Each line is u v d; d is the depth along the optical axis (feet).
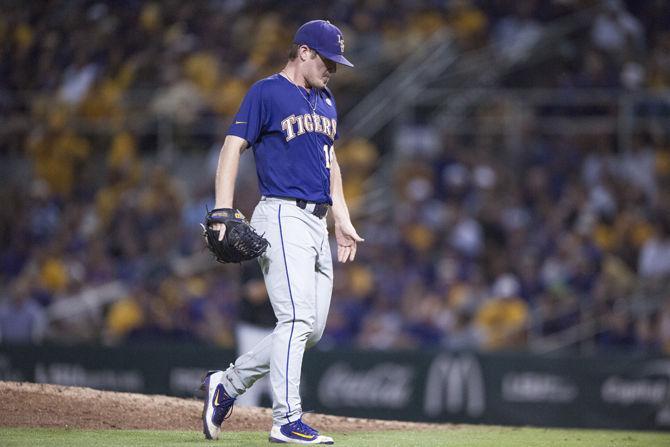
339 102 152.25
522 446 48.14
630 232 128.88
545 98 144.87
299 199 44.34
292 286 43.65
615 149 140.67
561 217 131.23
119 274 129.59
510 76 152.25
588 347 113.19
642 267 126.11
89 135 152.46
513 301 118.42
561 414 94.27
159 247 134.41
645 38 156.25
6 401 53.62
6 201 146.92
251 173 130.00
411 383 95.40
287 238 43.91
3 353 100.27
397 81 153.38
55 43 168.35
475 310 119.44
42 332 119.03
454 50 157.89
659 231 127.24
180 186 142.20
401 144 144.97
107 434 47.91
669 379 94.22
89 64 163.63
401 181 139.44
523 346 114.21
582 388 94.43
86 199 146.82
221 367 96.22
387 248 130.62
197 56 160.76
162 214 138.92
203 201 140.26
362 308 122.72
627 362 94.53
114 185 146.00
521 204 134.21
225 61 159.74
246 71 156.76
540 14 160.25
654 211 131.44
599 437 55.21
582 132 141.90
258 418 57.21
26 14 172.55
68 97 157.69
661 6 157.48
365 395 95.55
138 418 53.57
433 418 94.99
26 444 43.27
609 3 156.97
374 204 139.13
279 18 166.40
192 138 148.66
